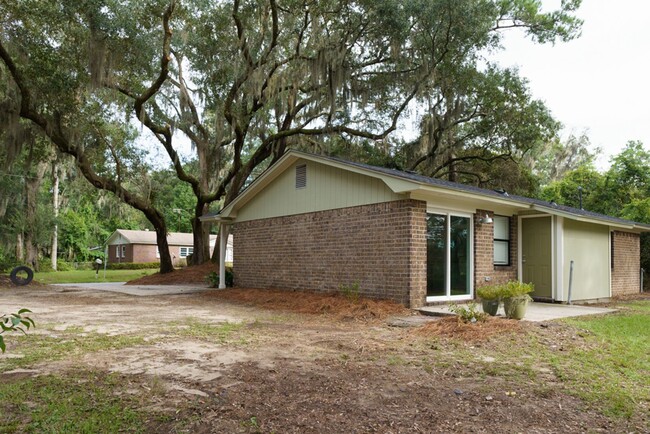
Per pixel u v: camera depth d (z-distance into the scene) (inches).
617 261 564.7
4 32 564.1
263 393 156.9
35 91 613.3
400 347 231.3
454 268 401.1
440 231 391.9
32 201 1064.8
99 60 555.2
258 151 781.9
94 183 729.0
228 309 398.9
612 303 471.5
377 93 708.0
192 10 633.6
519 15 704.4
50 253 1646.2
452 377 178.7
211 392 157.3
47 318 340.2
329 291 434.9
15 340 248.7
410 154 803.4
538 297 453.4
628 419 137.3
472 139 848.3
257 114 727.1
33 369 186.5
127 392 156.5
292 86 673.0
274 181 515.2
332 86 626.8
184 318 340.5
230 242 1734.7
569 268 451.2
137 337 258.5
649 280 676.1
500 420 135.3
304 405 145.7
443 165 842.8
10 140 616.1
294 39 725.9
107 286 682.2
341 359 205.6
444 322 285.9
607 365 199.0
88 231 1795.0
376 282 389.4
